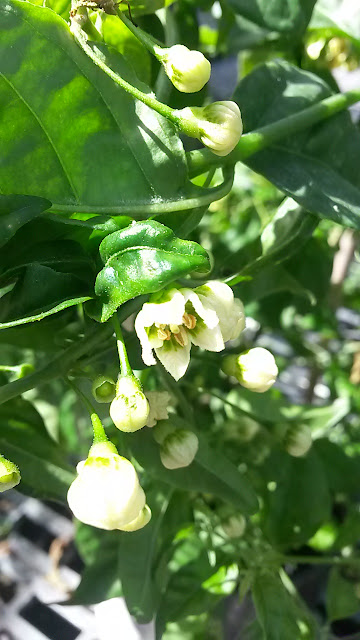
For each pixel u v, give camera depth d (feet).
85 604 0.56
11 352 0.60
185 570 0.55
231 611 0.72
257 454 0.61
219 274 0.56
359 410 0.91
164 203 0.35
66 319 0.44
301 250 0.60
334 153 0.41
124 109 0.34
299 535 0.61
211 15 0.68
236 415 0.59
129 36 0.41
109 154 0.34
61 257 0.33
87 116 0.33
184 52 0.33
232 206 0.79
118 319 0.34
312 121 0.40
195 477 0.46
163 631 0.53
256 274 0.47
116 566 0.57
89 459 0.30
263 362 0.41
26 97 0.31
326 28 0.52
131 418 0.30
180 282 0.33
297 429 0.55
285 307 0.72
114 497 0.29
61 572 0.89
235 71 0.98
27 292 0.34
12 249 0.33
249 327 0.90
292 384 1.09
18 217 0.31
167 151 0.35
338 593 0.67
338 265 0.84
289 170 0.40
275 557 0.59
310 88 0.41
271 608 0.55
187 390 0.63
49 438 0.49
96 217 0.33
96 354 0.37
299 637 0.54
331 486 0.72
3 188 0.33
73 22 0.32
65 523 0.92
